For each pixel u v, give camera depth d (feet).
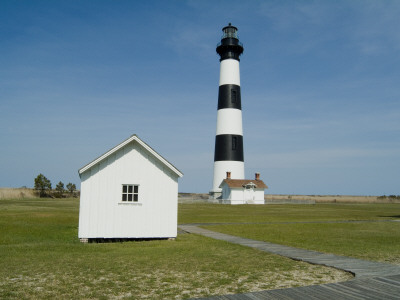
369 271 32.86
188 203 212.43
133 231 59.36
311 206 201.57
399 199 317.22
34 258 39.37
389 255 42.55
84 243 54.80
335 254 42.98
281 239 58.80
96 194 58.39
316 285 28.12
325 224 88.84
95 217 57.93
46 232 65.82
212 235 64.54
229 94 194.80
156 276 31.24
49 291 26.50
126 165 60.13
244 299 24.77
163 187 61.57
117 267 34.83
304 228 78.59
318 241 56.29
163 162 61.31
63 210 126.93
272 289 27.12
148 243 54.85
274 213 134.41
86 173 58.34
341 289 27.07
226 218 107.76
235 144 196.24
